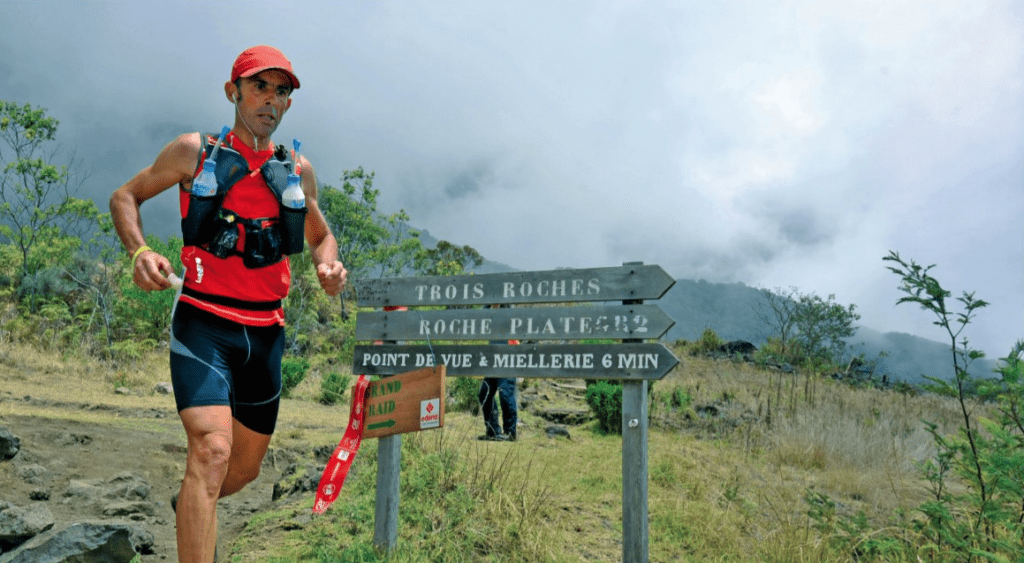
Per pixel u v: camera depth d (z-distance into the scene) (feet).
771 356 76.43
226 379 8.04
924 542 14.23
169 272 7.72
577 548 13.73
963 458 13.05
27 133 78.89
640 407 12.20
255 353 8.42
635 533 11.85
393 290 14.58
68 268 77.97
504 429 26.94
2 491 14.62
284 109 8.49
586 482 18.93
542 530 13.71
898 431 34.71
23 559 10.61
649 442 27.86
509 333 13.37
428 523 13.75
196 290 8.08
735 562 14.42
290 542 12.94
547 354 13.02
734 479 21.90
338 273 8.86
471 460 18.70
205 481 7.51
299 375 44.86
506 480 16.34
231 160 8.13
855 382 71.05
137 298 61.36
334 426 30.60
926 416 43.24
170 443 21.17
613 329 12.53
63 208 82.33
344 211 143.13
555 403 44.14
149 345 56.75
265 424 8.94
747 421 35.47
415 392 12.93
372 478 15.98
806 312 75.15
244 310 8.29
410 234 160.04
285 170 8.48
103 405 30.48
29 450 17.57
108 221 85.40
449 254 165.37
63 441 19.03
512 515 14.14
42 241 81.15
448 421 31.37
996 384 12.03
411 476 15.34
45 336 53.36
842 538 14.65
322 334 92.99
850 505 21.42
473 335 13.66
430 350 13.91
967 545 11.96
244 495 17.75
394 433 13.06
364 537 13.20
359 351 14.39
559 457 22.67
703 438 32.24
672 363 11.87
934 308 12.18
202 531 7.41
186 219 7.98
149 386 41.75
